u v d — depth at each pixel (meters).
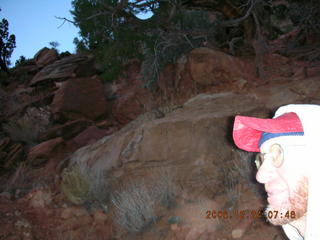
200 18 12.23
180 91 10.38
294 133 1.11
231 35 12.84
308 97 6.71
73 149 9.71
